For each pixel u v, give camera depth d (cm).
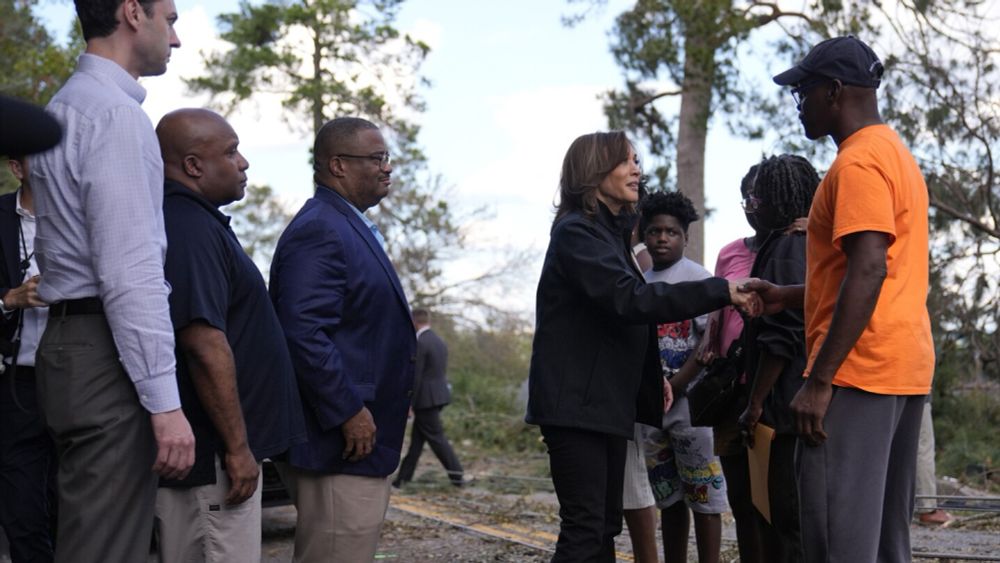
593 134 438
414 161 2533
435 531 822
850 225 340
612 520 433
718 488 522
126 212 305
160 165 318
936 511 796
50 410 316
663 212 546
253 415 357
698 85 1703
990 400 1328
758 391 420
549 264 428
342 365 398
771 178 445
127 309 304
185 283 336
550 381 420
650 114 1939
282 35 2619
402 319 423
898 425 369
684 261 550
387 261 424
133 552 316
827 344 344
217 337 337
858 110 365
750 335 433
